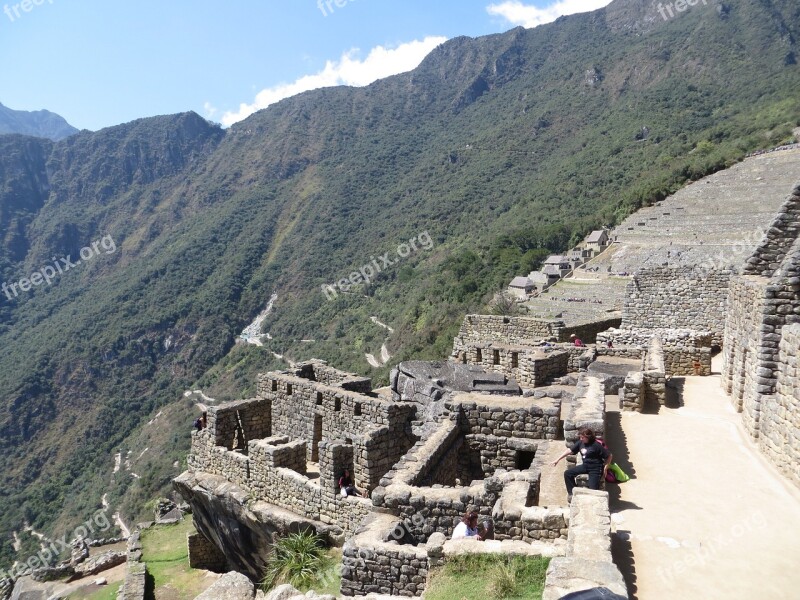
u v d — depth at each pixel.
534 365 19.25
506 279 69.81
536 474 10.35
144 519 53.41
